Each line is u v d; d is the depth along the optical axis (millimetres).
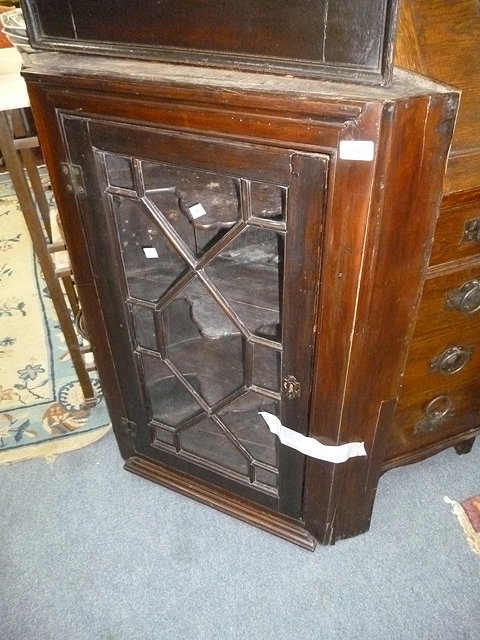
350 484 1027
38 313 1826
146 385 1095
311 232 703
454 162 766
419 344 973
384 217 677
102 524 1195
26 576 1104
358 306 748
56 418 1440
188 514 1213
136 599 1067
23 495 1255
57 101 769
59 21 798
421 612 1030
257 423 1080
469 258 891
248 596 1067
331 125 610
